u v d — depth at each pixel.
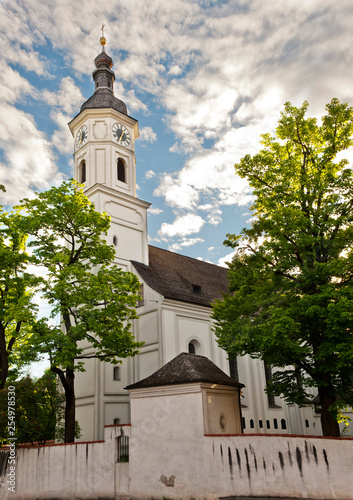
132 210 39.38
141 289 34.28
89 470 18.94
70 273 22.95
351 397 18.55
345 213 19.45
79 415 31.77
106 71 43.34
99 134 39.62
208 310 36.16
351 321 16.20
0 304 23.91
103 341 23.92
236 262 21.31
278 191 20.58
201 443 16.86
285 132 21.38
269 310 17.84
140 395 18.95
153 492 17.33
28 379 23.17
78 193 26.88
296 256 19.81
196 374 18.16
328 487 14.23
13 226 24.86
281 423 38.56
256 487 15.38
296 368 20.70
